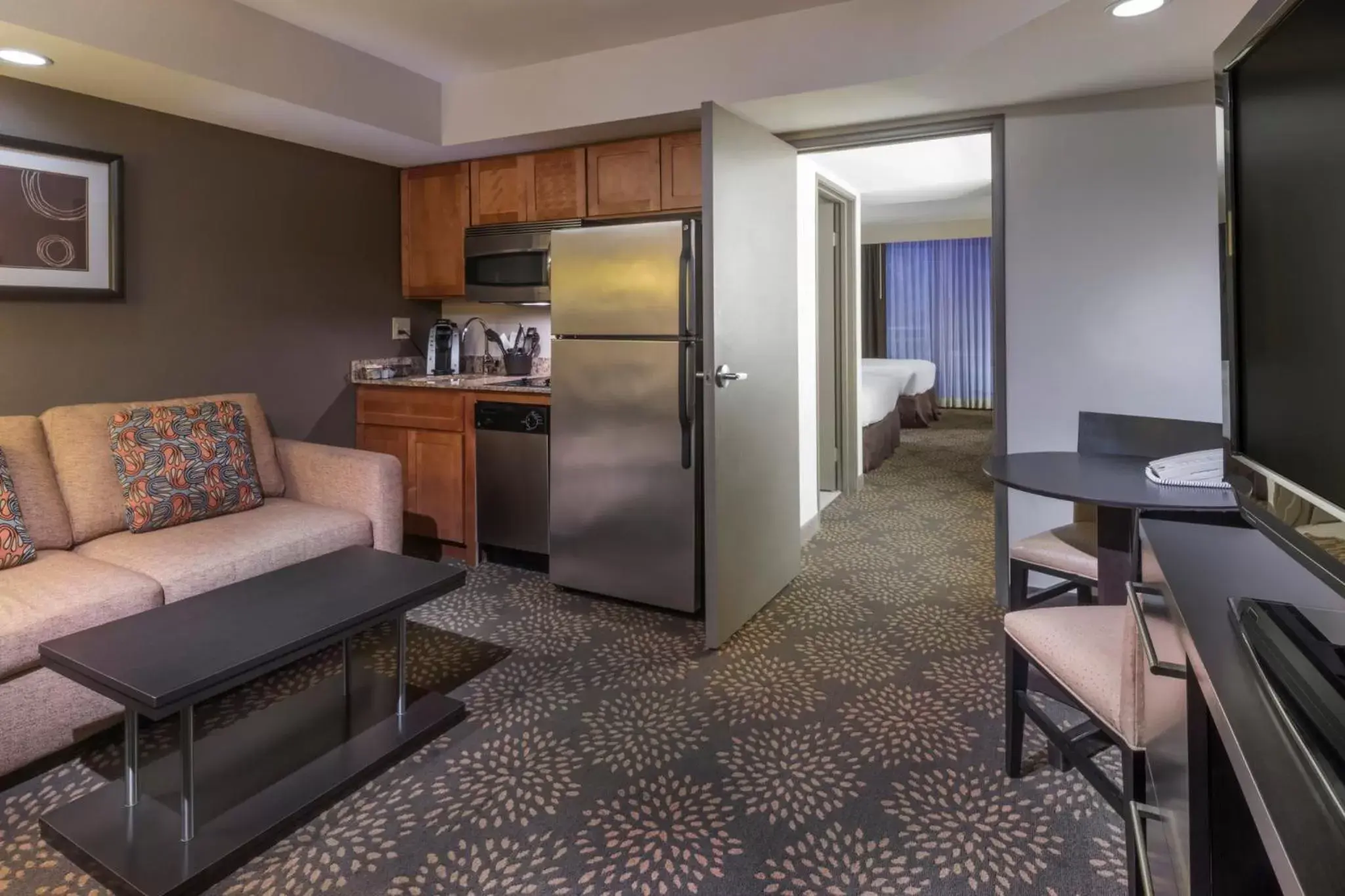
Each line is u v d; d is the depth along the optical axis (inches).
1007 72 102.7
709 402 108.7
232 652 68.7
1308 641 33.1
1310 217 37.4
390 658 109.6
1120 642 65.6
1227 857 36.3
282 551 106.3
